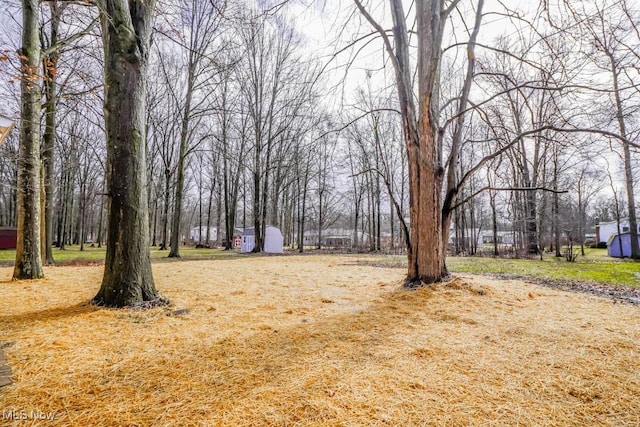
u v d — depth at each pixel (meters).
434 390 1.76
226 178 23.73
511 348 2.42
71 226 27.52
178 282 5.47
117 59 3.71
